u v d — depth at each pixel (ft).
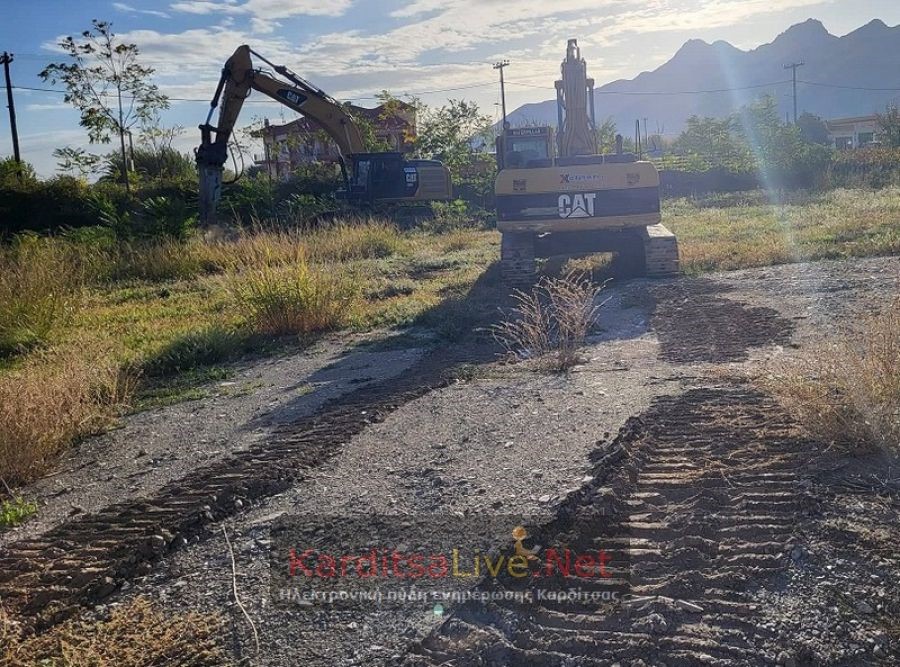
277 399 24.45
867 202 65.87
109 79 124.06
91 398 24.31
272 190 105.60
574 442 17.43
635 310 32.73
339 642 11.19
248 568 13.56
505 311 34.73
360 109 139.44
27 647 11.78
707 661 10.04
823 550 12.15
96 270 57.06
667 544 12.88
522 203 40.09
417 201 90.12
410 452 17.97
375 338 31.94
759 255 41.81
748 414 18.15
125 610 12.62
